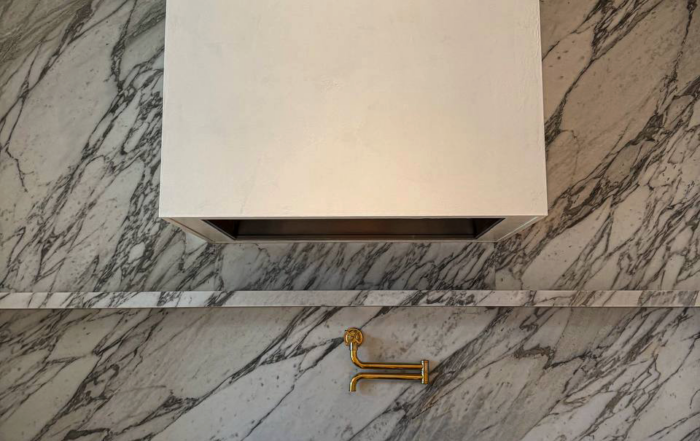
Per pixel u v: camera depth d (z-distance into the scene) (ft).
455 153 3.59
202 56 3.65
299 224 4.58
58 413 4.68
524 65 3.67
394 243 4.90
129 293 4.33
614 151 5.01
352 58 3.65
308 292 4.35
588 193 4.97
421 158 3.58
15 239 4.85
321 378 4.75
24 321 4.75
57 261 4.83
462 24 3.69
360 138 3.59
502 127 3.62
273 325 4.80
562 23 5.13
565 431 4.72
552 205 4.96
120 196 4.91
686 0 5.14
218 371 4.75
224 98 3.62
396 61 3.66
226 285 4.83
